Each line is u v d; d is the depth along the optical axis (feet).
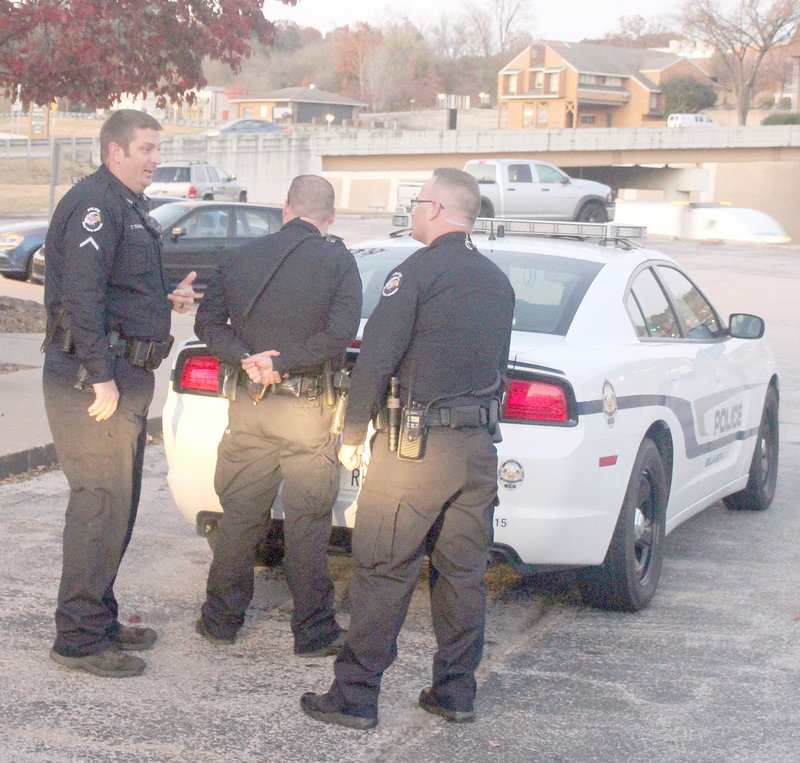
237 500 14.74
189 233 57.36
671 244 110.22
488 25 454.81
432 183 12.94
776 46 289.94
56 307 13.62
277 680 14.25
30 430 25.61
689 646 16.12
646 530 17.72
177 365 16.62
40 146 180.65
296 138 170.40
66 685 13.75
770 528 22.99
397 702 13.80
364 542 12.78
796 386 40.09
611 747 12.85
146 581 17.80
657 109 322.34
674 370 18.52
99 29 36.17
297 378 14.11
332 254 14.14
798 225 197.88
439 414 12.57
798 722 13.67
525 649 15.84
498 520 15.28
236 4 37.32
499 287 12.96
